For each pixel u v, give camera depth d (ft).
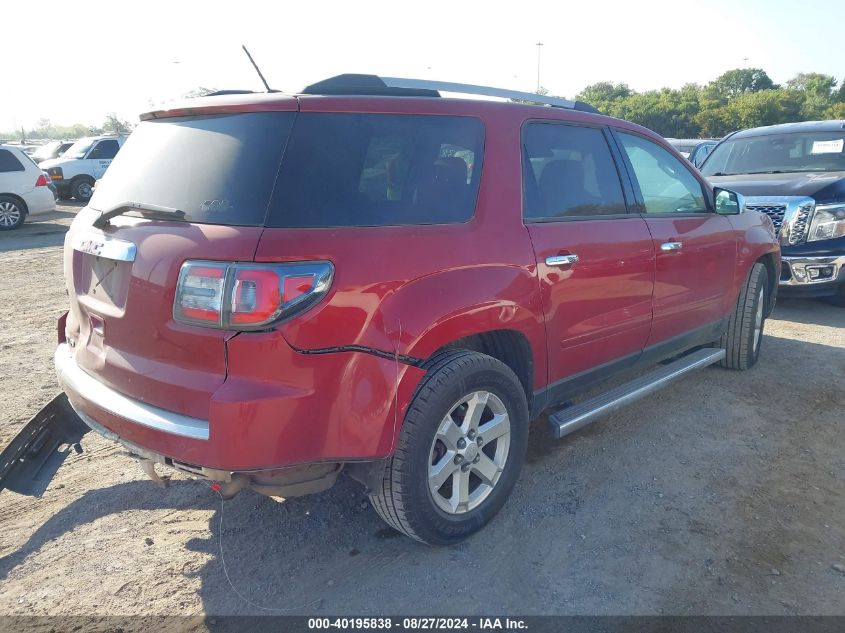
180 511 10.79
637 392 12.52
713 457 12.63
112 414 8.39
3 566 9.41
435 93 9.86
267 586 9.00
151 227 8.27
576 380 11.72
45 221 52.39
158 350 8.05
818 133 26.35
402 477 8.69
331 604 8.66
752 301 16.34
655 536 10.10
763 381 16.48
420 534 9.20
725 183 25.25
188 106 8.93
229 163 8.14
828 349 19.01
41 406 14.79
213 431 7.44
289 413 7.61
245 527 10.34
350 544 9.93
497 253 9.64
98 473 12.01
